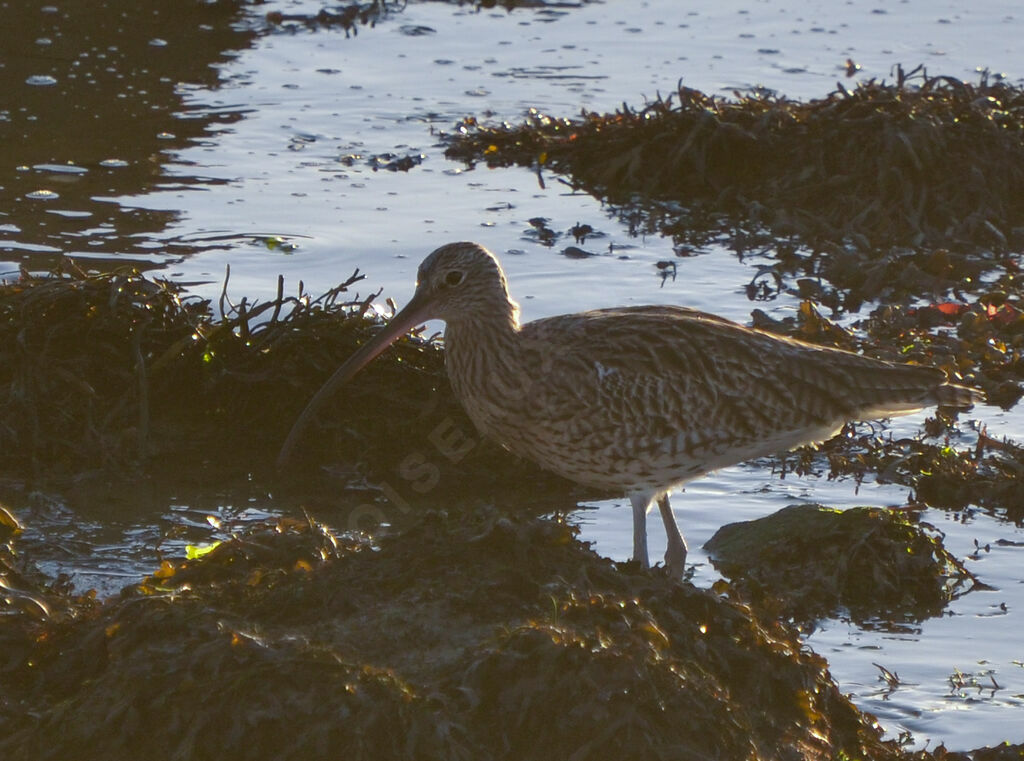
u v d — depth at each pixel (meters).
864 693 9.05
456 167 18.95
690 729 7.62
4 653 8.25
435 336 13.25
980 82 19.30
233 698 7.44
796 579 10.50
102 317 12.62
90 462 11.79
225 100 20.78
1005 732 8.64
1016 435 12.98
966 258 16.56
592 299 15.12
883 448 12.70
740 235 17.27
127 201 16.97
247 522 11.01
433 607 8.20
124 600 8.41
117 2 24.48
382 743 7.36
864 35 24.09
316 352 12.70
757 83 21.48
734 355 10.65
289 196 17.50
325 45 23.50
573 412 10.48
